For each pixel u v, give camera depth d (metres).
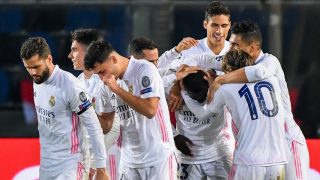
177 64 15.44
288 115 14.87
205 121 14.95
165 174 13.86
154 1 27.50
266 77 13.88
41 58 12.91
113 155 15.22
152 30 27.61
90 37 14.44
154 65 14.21
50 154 13.30
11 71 27.95
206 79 14.49
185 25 27.48
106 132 14.30
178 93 14.86
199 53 15.35
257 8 27.97
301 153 14.92
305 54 28.67
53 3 27.69
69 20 27.73
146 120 13.78
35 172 16.92
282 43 28.47
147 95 13.45
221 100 13.91
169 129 13.99
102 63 13.13
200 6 27.44
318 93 28.34
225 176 15.33
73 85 13.05
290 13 28.34
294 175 14.90
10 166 16.91
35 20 27.72
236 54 13.87
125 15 27.69
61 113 13.14
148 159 13.87
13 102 28.05
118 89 13.12
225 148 15.33
